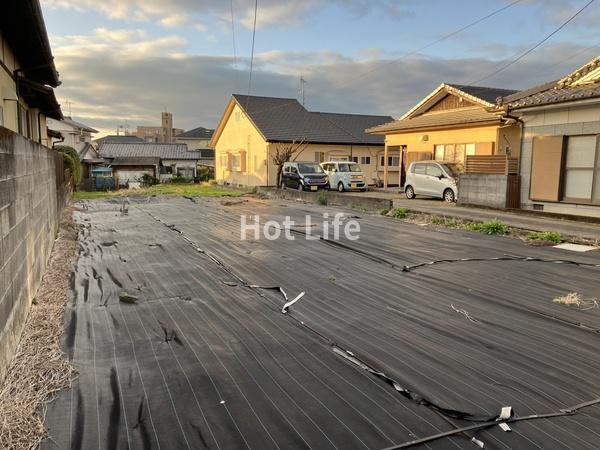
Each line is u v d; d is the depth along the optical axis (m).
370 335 3.33
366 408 2.33
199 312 3.85
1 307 2.53
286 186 19.55
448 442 2.05
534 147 10.10
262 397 2.43
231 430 2.14
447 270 5.35
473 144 14.25
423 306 4.02
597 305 4.04
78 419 2.22
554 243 6.93
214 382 2.60
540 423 2.21
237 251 6.50
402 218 10.12
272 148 21.58
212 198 16.02
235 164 24.89
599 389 2.56
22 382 2.54
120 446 2.02
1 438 2.04
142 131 75.81
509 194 10.55
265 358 2.92
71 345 3.12
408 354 3.00
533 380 2.65
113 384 2.57
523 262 5.75
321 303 4.12
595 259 5.91
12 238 2.97
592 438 2.10
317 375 2.69
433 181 13.61
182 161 39.88
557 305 4.05
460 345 3.15
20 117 9.03
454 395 2.46
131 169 34.03
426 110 18.05
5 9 5.96
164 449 2.00
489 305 4.05
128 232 8.23
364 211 11.73
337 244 6.97
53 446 2.02
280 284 4.76
